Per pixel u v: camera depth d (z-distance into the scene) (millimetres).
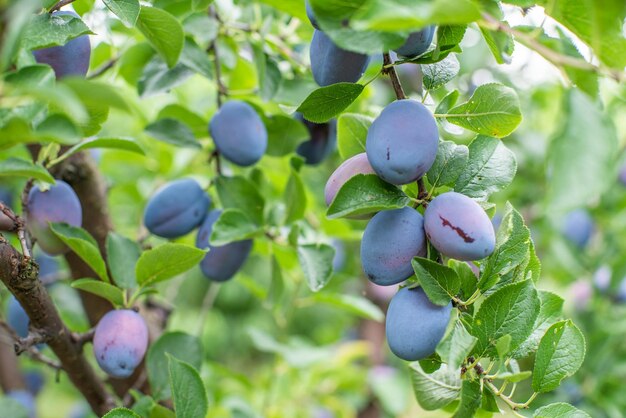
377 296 1395
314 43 765
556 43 683
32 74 682
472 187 771
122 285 854
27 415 975
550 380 756
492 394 759
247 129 910
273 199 1085
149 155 1160
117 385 945
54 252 859
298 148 958
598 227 1389
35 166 721
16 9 621
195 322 2066
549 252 1427
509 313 750
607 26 650
